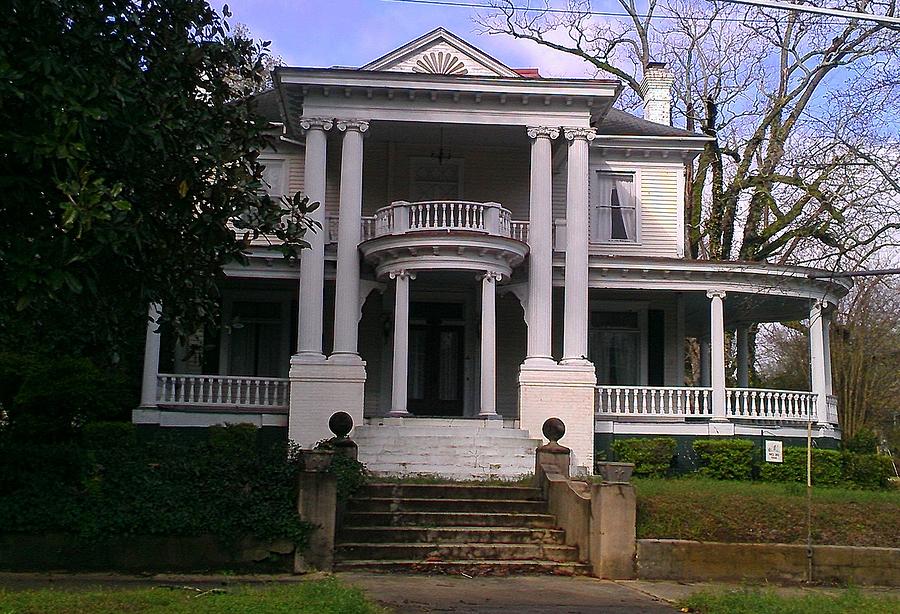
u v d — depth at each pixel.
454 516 15.24
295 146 25.97
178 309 11.19
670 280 23.73
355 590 10.38
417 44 23.39
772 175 32.44
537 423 21.72
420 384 25.66
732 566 13.36
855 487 21.75
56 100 8.50
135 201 10.33
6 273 8.39
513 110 22.80
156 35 10.82
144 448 15.00
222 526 12.95
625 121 27.69
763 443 23.27
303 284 22.08
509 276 22.53
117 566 12.83
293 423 21.45
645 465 21.97
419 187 25.94
